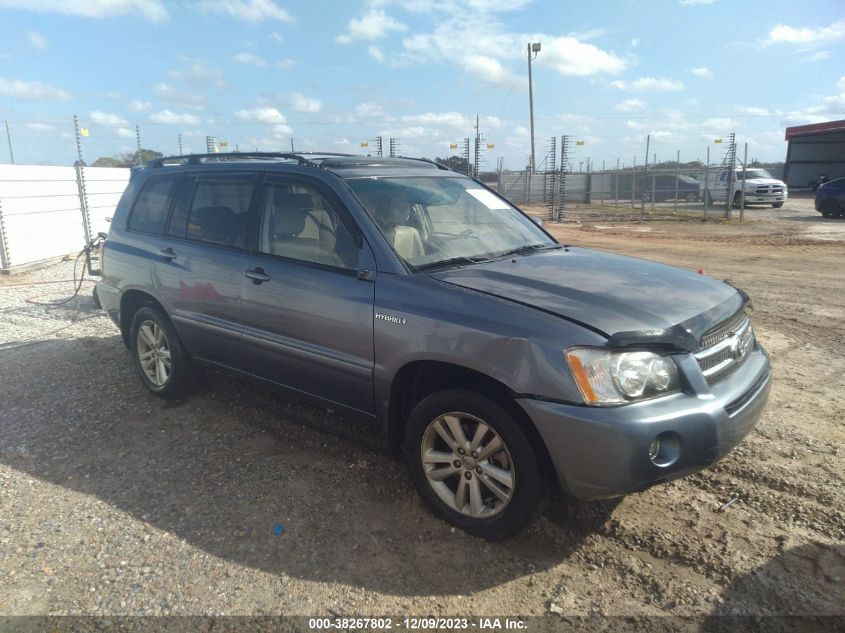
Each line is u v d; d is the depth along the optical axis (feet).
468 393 10.31
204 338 15.02
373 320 11.32
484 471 10.41
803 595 9.21
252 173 14.44
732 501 11.65
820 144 142.92
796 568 9.77
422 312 10.71
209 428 15.06
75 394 17.28
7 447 14.15
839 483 12.11
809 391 17.03
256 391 17.29
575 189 116.88
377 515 11.39
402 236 12.20
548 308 10.02
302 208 13.19
